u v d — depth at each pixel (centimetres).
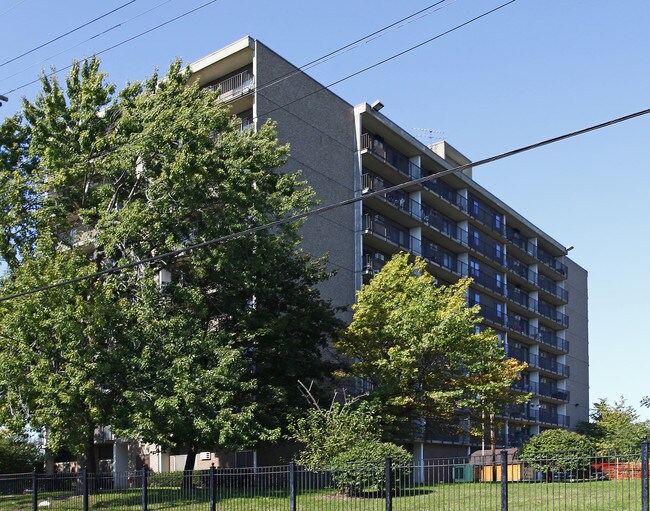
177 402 2605
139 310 2723
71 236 3012
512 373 3994
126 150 2780
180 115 2823
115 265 2858
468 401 3319
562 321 7531
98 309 2595
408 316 3250
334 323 3459
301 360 3322
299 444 3744
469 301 5778
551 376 7275
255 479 2153
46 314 2555
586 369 8206
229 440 2750
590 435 5975
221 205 2962
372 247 4816
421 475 2170
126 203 2819
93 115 2931
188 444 3275
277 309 3394
